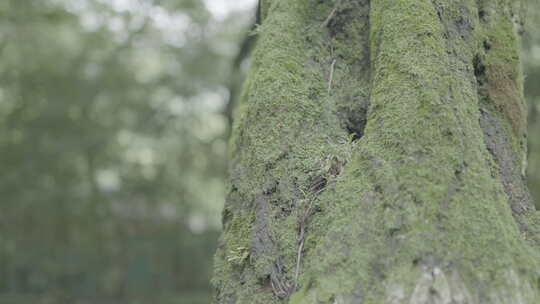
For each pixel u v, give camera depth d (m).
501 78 2.77
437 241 2.00
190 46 13.22
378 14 2.65
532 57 7.16
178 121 13.77
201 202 15.34
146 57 13.95
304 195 2.48
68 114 13.00
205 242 15.21
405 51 2.37
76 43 13.07
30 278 13.89
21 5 11.75
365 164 2.27
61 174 13.34
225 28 13.36
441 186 2.09
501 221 2.09
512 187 2.56
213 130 14.17
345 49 2.96
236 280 2.53
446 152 2.15
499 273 1.97
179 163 14.30
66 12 12.29
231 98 11.24
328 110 2.77
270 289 2.39
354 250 2.10
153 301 13.74
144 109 13.60
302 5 2.99
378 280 2.02
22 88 12.73
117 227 14.41
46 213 13.50
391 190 2.13
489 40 2.81
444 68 2.32
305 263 2.32
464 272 1.96
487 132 2.63
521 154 2.73
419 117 2.21
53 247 13.93
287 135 2.63
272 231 2.47
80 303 13.53
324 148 2.59
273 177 2.56
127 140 14.25
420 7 2.47
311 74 2.83
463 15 2.62
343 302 2.02
